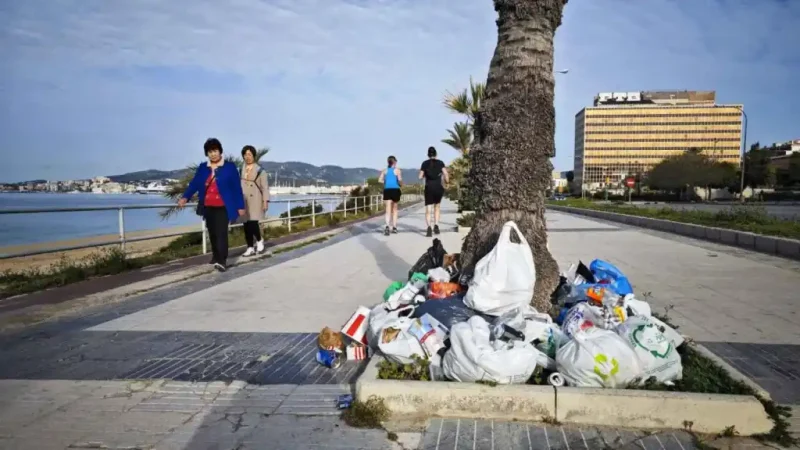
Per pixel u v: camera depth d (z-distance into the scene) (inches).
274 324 210.8
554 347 142.3
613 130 5049.2
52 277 298.8
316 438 116.5
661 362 129.6
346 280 307.3
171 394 141.2
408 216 1010.1
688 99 5546.3
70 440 115.7
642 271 326.6
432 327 145.6
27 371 158.7
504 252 158.7
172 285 296.4
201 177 339.9
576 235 582.2
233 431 120.0
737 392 123.3
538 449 109.8
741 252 419.5
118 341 188.9
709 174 2876.5
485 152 185.9
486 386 124.0
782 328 198.7
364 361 166.2
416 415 125.1
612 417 118.6
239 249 476.7
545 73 181.0
